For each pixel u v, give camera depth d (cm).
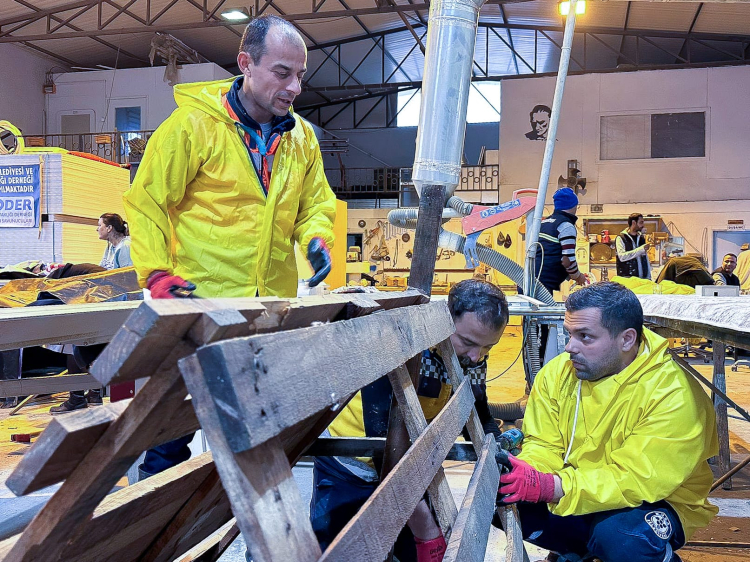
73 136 1786
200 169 206
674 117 1638
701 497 197
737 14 1546
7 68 1689
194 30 1702
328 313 103
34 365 365
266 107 201
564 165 1691
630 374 185
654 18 1639
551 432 207
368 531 88
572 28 380
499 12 1781
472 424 179
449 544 115
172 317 62
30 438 432
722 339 191
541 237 477
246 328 75
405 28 1970
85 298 356
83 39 1695
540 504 202
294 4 1673
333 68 2155
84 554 90
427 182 194
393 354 112
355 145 2384
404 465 110
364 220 1728
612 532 182
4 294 360
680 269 688
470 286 186
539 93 1708
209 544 175
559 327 329
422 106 199
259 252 211
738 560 254
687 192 1628
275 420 67
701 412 183
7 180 625
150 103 1753
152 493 98
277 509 69
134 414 69
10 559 71
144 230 196
